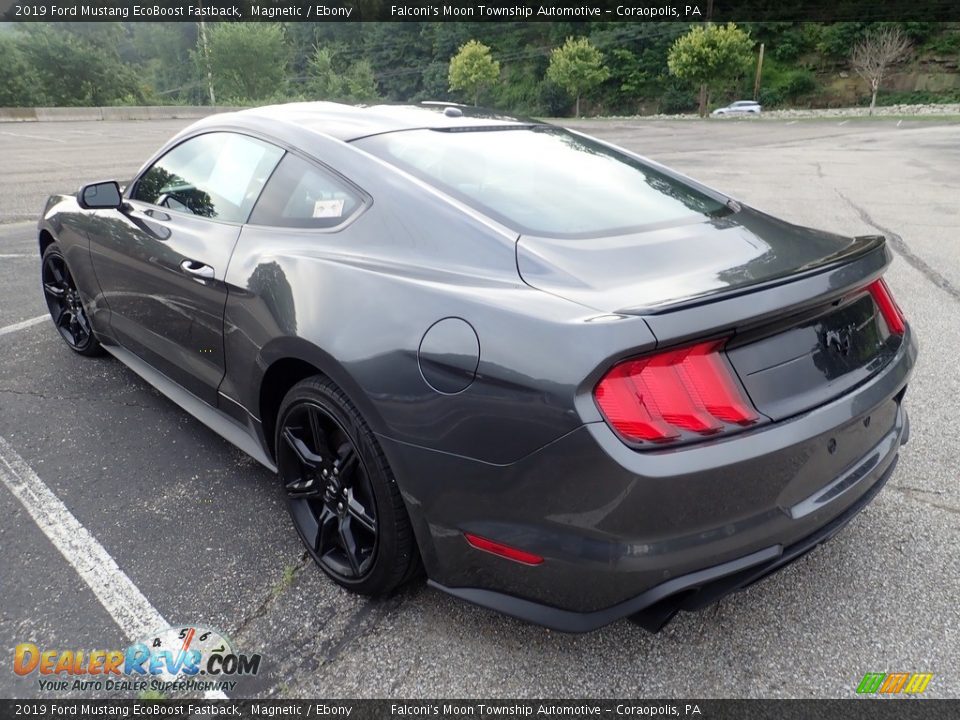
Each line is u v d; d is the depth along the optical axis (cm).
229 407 261
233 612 209
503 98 8969
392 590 212
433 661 192
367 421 187
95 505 260
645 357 153
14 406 337
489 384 164
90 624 204
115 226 310
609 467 152
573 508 159
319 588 220
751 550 170
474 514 174
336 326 193
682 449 155
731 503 162
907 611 209
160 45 10081
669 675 187
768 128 3453
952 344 427
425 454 177
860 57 6106
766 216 243
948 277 578
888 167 1458
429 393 174
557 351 156
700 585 165
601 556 160
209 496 267
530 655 194
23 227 757
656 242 199
